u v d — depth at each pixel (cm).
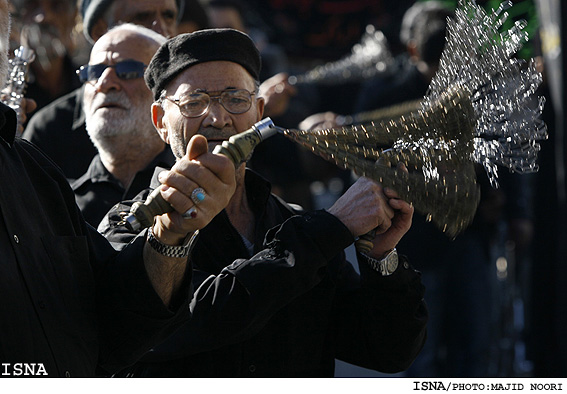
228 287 583
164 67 634
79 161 926
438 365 1245
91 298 505
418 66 1223
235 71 623
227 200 458
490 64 537
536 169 539
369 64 1338
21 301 461
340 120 1271
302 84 1455
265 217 654
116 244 604
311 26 1894
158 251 483
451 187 514
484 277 1254
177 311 503
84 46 1153
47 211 505
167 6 944
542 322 1180
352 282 662
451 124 519
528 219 1416
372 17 1883
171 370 603
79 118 934
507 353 1434
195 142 450
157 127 655
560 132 1133
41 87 1064
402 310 618
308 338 628
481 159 538
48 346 469
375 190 590
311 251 580
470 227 1243
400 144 513
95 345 501
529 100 539
